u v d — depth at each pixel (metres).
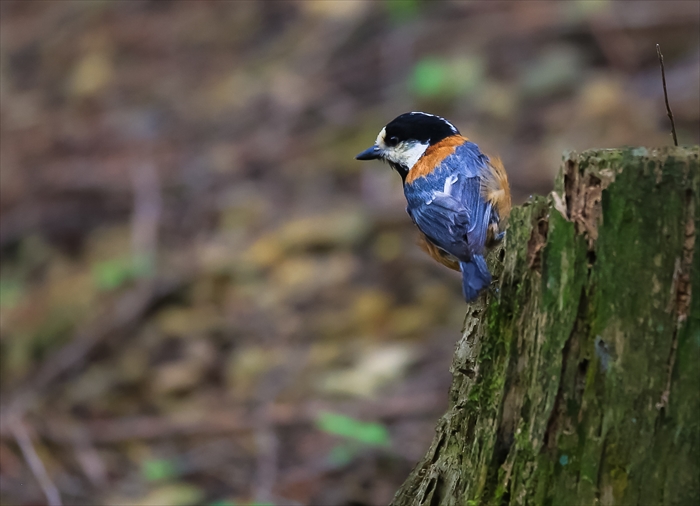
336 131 16.31
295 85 18.06
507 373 4.21
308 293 12.55
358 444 9.41
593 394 3.94
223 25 21.66
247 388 10.94
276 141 16.69
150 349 12.08
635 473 3.89
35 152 18.86
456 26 17.78
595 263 3.92
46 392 11.53
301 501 8.74
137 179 16.41
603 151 3.99
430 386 10.24
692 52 15.41
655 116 13.98
